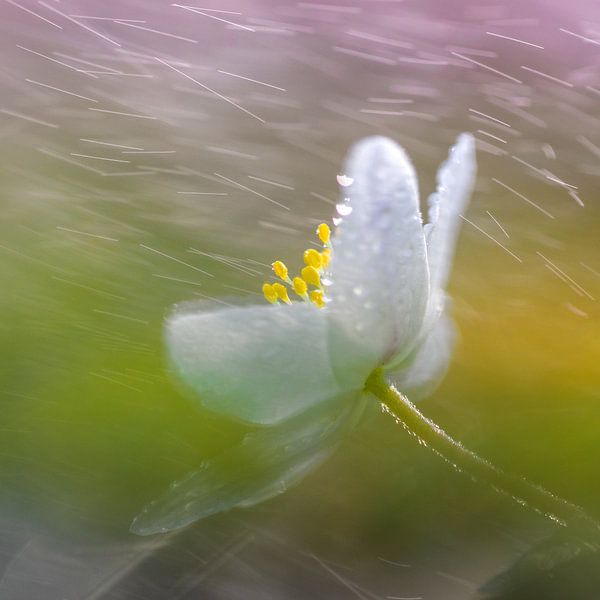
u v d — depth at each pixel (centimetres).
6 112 50
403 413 29
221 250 40
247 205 44
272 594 32
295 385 29
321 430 29
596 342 30
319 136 51
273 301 29
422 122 52
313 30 61
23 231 36
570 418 29
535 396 30
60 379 31
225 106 54
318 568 31
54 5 61
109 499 31
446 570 31
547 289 32
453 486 31
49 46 58
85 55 58
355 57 57
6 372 31
